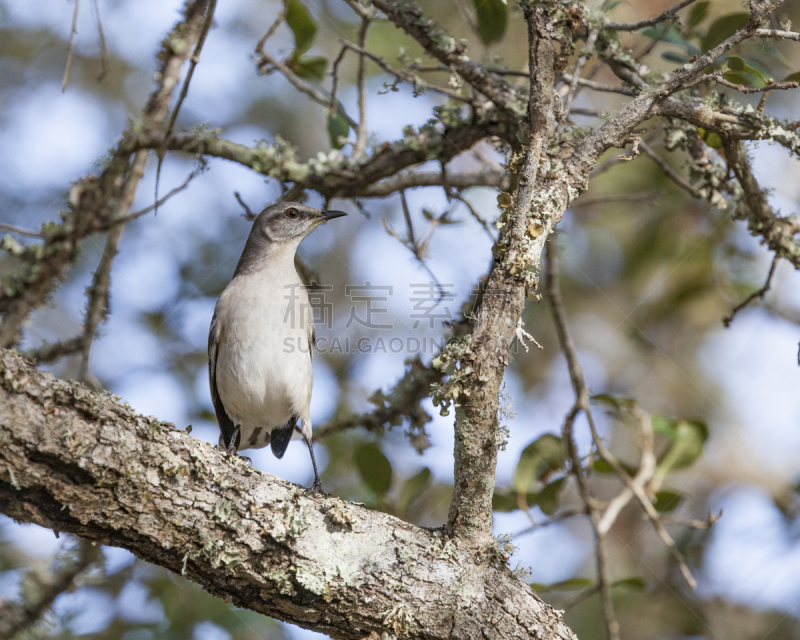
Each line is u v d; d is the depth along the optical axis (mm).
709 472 15555
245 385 10234
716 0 14180
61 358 10516
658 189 14867
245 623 11133
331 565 6508
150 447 6301
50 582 9617
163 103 10352
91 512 6066
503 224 7031
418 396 10891
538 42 7438
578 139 8602
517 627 6652
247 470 6695
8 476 5824
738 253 14727
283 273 10602
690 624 13023
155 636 10742
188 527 6285
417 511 13570
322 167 10516
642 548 15188
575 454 9922
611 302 16047
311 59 11219
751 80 9328
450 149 10297
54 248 10148
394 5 9516
